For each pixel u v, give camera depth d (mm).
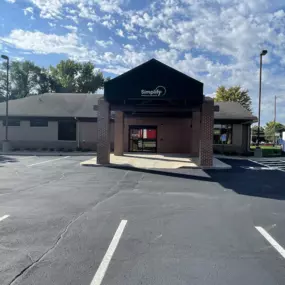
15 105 27031
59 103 27594
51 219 5848
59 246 4477
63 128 25734
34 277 3527
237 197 8156
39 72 56406
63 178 11219
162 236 4961
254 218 6113
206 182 10656
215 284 3436
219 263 3971
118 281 3463
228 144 24672
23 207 6770
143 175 12211
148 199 7758
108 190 8953
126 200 7609
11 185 9656
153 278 3543
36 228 5293
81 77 59969
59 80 59188
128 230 5242
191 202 7477
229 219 6020
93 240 4738
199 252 4324
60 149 25406
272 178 11695
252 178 11664
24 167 14508
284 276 3650
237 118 23422
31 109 26141
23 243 4586
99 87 61469
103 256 4137
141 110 18781
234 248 4492
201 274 3658
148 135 24969
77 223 5609
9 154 22125
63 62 59531
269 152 27469
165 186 9766
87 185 9789
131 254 4215
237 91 55438
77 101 28266
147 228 5367
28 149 25594
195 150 20688
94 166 15070
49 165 15383
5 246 4465
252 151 26672
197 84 13945
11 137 25766
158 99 14141
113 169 14031
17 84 55656
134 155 21812
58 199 7641
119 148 21469
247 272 3734
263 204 7367
